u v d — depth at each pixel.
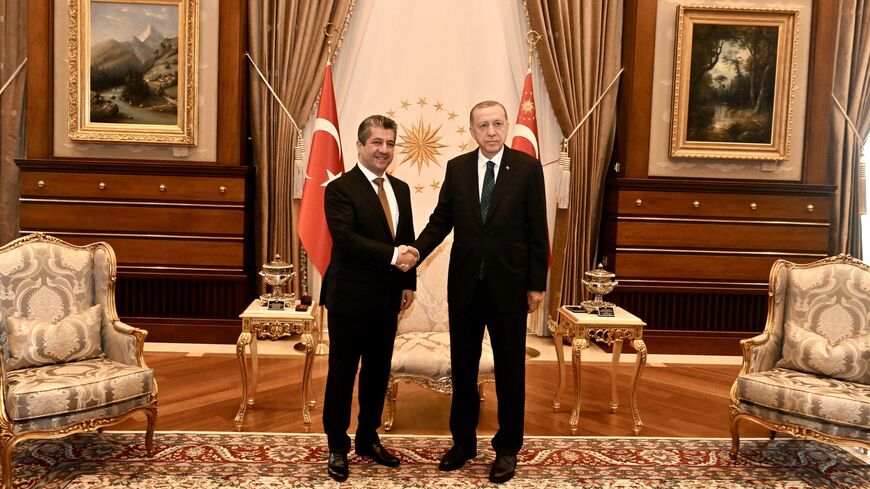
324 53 5.86
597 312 4.05
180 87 5.57
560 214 6.05
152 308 5.74
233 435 3.69
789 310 3.76
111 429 3.72
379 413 3.31
